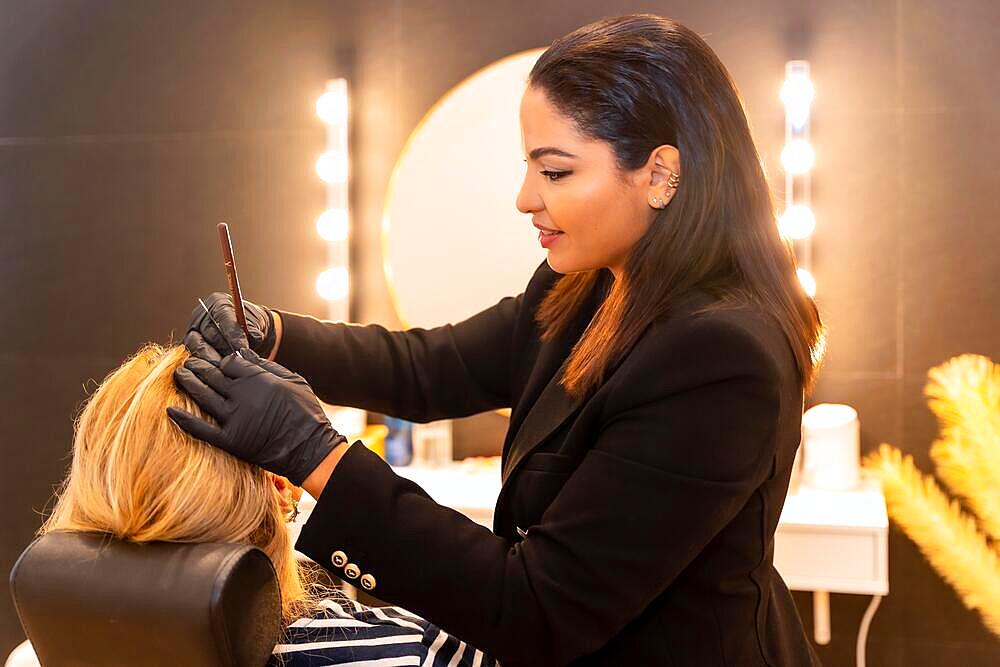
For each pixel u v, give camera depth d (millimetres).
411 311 1974
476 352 1245
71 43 2061
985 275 1778
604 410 893
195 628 701
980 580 1830
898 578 1866
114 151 2066
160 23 2025
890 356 1825
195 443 806
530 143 902
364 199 1995
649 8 1852
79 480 812
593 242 916
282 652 843
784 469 930
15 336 2145
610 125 867
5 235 2123
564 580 850
